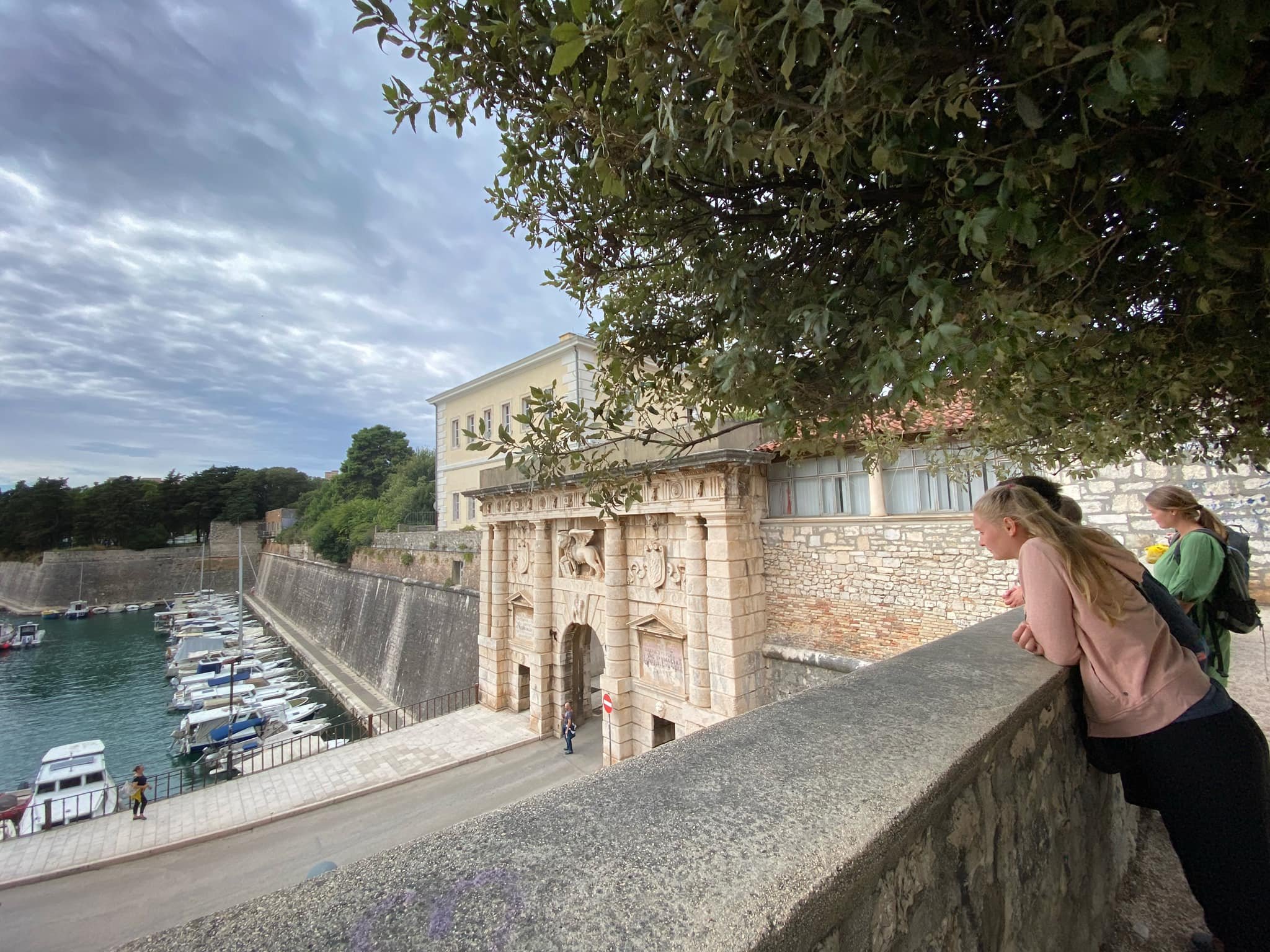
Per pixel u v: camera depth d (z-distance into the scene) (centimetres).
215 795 1778
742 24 155
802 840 125
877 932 137
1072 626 246
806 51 150
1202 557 343
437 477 4259
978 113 174
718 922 100
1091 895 294
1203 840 219
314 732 2867
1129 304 244
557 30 177
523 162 324
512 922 103
